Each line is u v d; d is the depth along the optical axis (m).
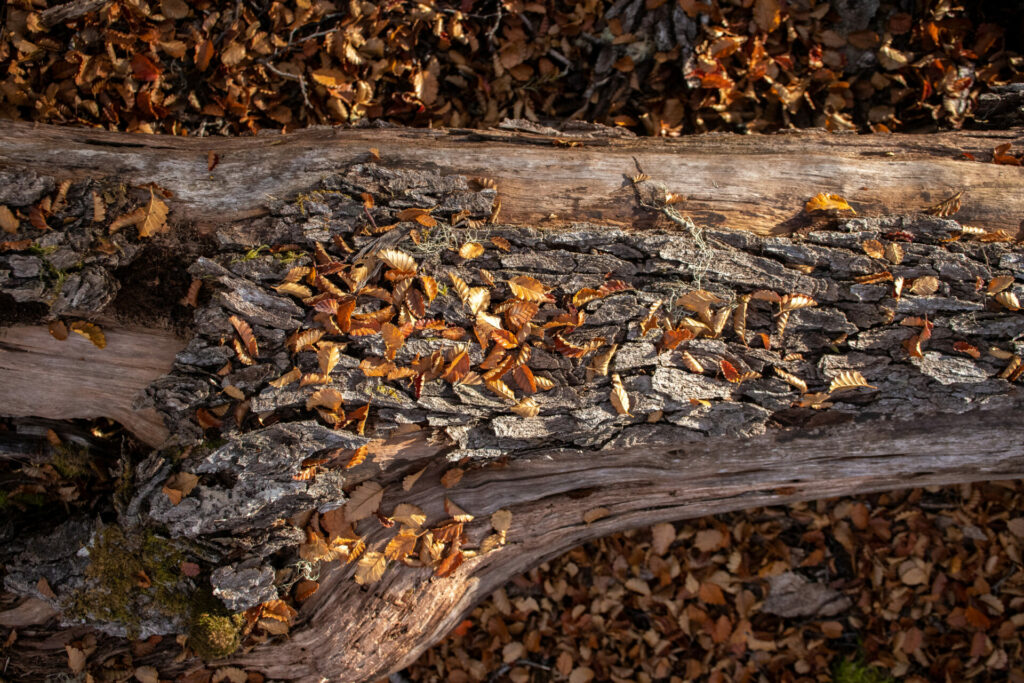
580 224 1.49
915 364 1.47
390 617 1.52
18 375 1.48
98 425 1.52
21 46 1.66
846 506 1.80
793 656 1.79
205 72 1.72
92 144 1.52
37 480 1.54
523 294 1.46
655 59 1.73
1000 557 1.78
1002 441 1.51
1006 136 1.57
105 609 1.48
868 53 1.74
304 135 1.57
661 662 1.79
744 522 1.81
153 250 1.47
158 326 1.47
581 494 1.55
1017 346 1.47
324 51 1.73
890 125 1.74
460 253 1.46
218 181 1.49
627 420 1.48
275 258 1.46
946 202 1.50
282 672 1.52
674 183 1.51
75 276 1.45
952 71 1.71
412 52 1.74
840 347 1.47
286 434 1.45
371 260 1.46
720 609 1.80
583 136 1.58
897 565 1.79
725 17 1.72
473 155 1.52
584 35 1.74
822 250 1.48
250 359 1.45
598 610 1.80
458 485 1.52
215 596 1.47
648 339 1.47
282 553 1.49
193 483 1.46
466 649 1.80
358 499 1.50
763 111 1.75
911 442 1.51
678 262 1.47
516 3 1.73
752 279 1.47
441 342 1.45
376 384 1.45
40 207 1.46
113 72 1.69
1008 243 1.49
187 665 1.52
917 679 1.77
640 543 1.81
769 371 1.47
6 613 1.50
